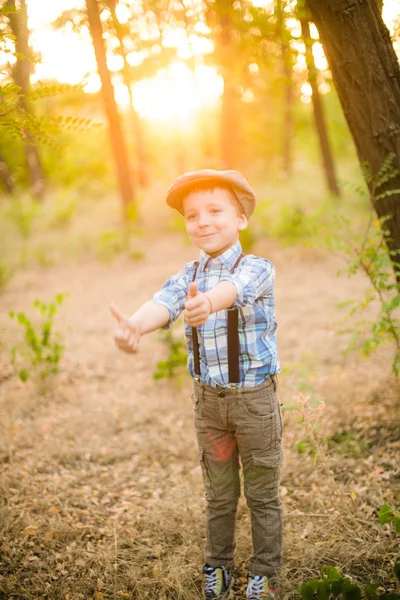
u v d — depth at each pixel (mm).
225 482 2164
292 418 3582
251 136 14516
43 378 4398
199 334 1984
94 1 3195
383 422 3402
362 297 6066
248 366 1966
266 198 11211
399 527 1948
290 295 6457
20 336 5738
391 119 2713
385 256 3082
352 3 2551
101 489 3068
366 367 4285
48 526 2668
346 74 2691
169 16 3414
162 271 8141
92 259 9328
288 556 2410
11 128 2545
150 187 13156
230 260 2021
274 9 2869
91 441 3590
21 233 10234
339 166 12672
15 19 2857
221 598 2195
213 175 1936
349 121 2820
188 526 2680
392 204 2904
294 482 2986
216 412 2021
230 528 2230
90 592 2283
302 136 15383
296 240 8336
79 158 14906
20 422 3885
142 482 3125
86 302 6922
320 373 4285
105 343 5477
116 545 2537
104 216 11766
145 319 1807
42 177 12219
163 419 3828
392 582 2193
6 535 2582
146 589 2279
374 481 2877
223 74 3568
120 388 4422
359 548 2410
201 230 1987
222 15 3135
